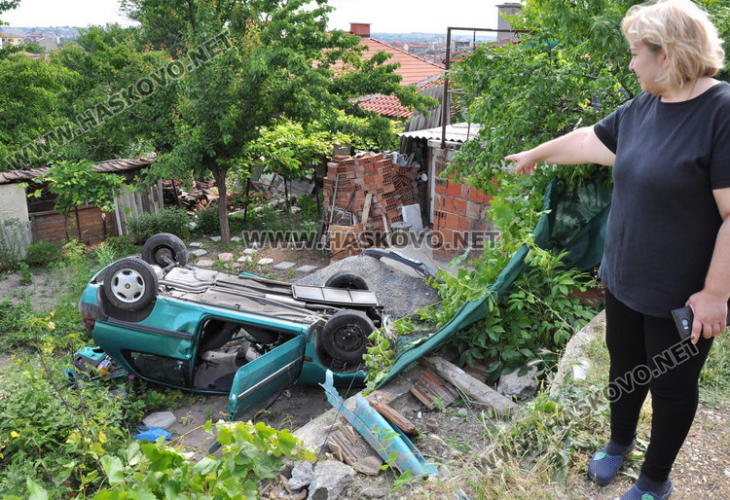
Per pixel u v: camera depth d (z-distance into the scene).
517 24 5.94
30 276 12.05
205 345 6.64
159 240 7.39
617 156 1.88
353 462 2.90
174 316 6.26
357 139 16.64
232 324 6.64
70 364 6.48
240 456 2.53
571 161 2.14
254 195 18.12
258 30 14.51
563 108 5.00
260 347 7.23
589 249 4.23
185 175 13.83
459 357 3.87
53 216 14.20
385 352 4.02
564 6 4.66
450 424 3.27
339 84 15.74
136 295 6.27
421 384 3.60
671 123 1.71
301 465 2.80
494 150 5.12
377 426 3.01
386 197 14.19
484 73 5.49
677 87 1.67
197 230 16.00
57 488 4.08
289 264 13.34
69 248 13.17
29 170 14.32
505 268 3.75
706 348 1.85
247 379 5.35
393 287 7.97
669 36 1.60
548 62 5.08
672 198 1.70
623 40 4.30
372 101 20.56
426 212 16.62
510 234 3.94
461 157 5.90
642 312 1.88
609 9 4.44
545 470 2.48
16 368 5.54
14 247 12.82
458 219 11.11
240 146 14.03
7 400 5.01
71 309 9.72
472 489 2.51
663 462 2.07
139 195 15.91
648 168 1.73
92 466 4.55
